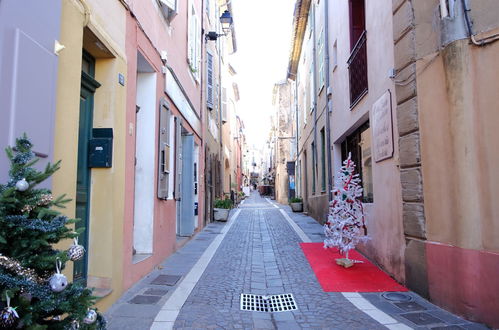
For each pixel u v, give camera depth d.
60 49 3.23
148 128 6.57
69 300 2.25
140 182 6.50
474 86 4.36
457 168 4.46
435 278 4.80
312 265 7.05
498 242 4.06
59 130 3.37
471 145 4.35
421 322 4.22
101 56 4.71
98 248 4.55
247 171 74.75
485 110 4.25
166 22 7.41
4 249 2.13
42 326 2.04
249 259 7.64
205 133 13.42
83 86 4.46
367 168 8.08
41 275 2.26
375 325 4.18
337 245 6.97
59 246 3.40
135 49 5.56
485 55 4.28
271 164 49.53
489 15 4.28
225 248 8.84
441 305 4.67
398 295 5.24
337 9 10.64
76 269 4.28
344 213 6.90
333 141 11.27
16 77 2.64
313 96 15.18
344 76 9.70
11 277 2.01
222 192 20.44
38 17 2.95
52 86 3.11
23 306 2.05
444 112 4.71
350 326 4.17
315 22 14.82
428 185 4.98
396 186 5.93
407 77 5.44
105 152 4.55
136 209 6.46
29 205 2.17
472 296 4.23
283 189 31.42
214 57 16.45
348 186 6.99
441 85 4.77
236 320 4.33
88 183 4.60
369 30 7.36
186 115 9.59
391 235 6.17
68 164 3.51
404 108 5.52
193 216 10.15
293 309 4.79
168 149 7.46
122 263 4.95
